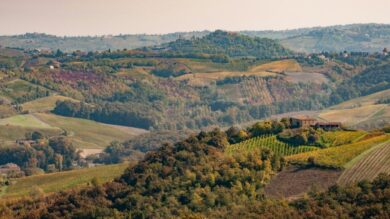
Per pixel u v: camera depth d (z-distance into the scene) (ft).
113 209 576.20
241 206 514.68
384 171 538.06
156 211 560.61
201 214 518.78
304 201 477.77
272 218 448.24
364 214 423.64
